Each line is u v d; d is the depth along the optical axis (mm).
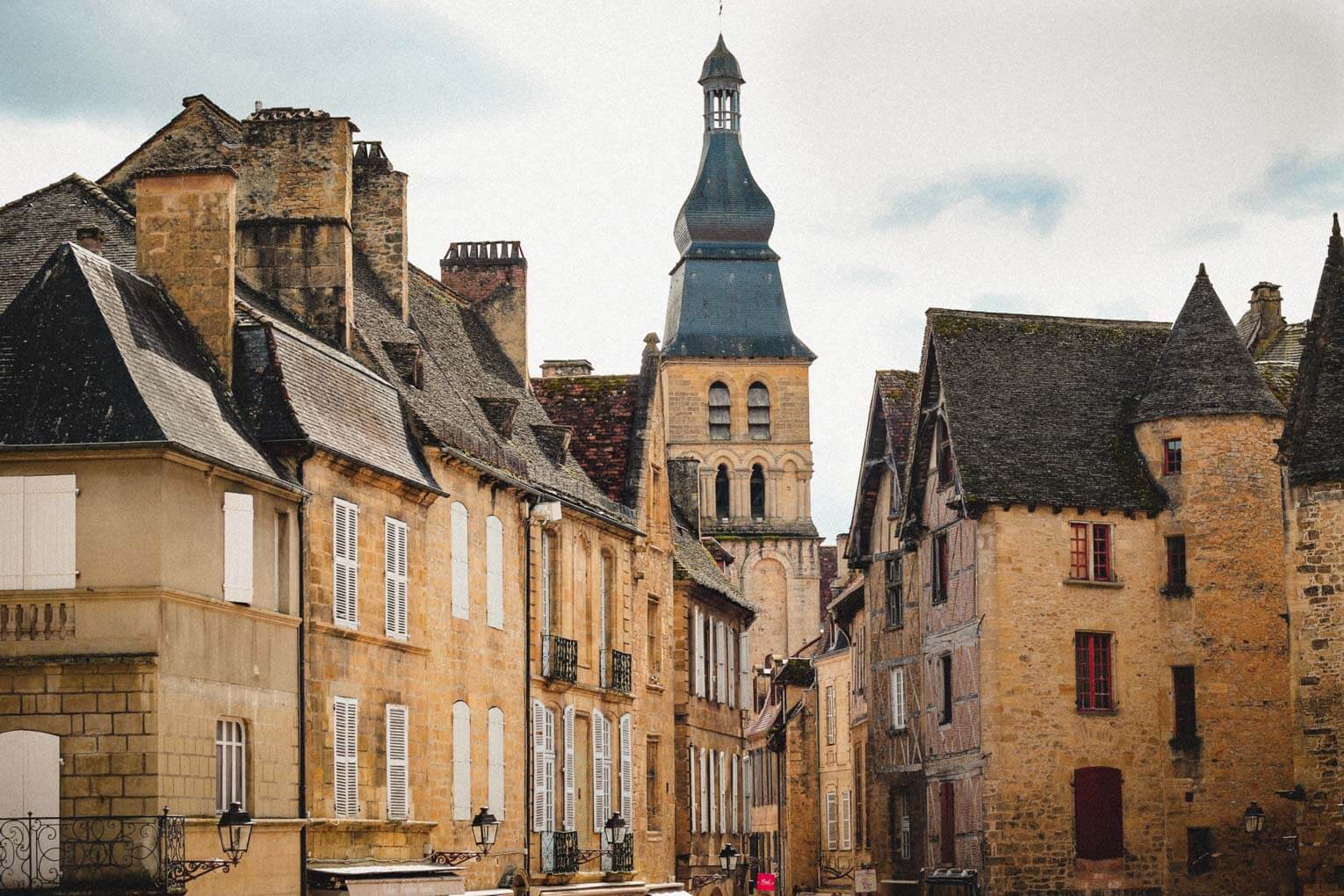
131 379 28922
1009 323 58469
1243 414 55156
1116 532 55219
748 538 138250
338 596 34188
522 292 55250
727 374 140500
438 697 38844
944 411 56500
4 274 35312
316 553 33344
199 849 29000
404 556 37312
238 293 38656
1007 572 54000
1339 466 45094
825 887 83125
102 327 29438
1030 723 53500
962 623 55406
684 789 59750
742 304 141875
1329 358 46688
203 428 30312
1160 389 56156
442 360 47125
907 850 60469
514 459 45062
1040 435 55969
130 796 27906
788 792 85188
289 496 32500
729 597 66875
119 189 40938
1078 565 54812
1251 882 53875
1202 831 54062
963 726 55062
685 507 72500
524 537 44594
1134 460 56188
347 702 34469
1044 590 54219
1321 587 45281
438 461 39188
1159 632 55000
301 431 32656
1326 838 44656
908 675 59719
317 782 33156
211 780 29547
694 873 61312
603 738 49938
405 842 36812
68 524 28344
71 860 27719
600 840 49219
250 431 32469
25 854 27766
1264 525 55000
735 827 69250
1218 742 54219
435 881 34688
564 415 55875
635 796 53031
